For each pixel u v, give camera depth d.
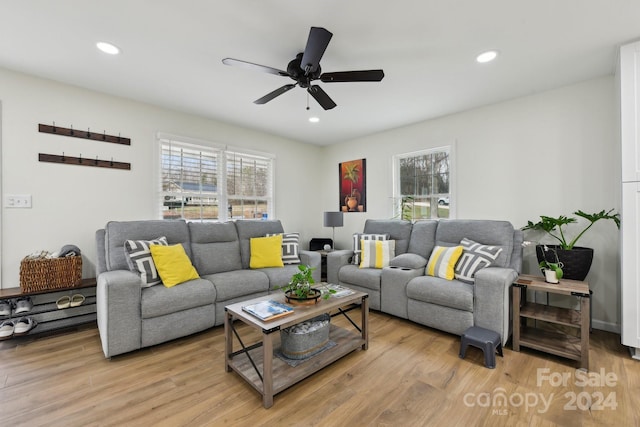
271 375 1.68
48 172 2.75
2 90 2.56
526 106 3.11
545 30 2.01
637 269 2.12
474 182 3.49
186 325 2.53
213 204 3.93
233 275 3.00
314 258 3.65
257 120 3.93
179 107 3.45
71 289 2.59
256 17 1.87
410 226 3.70
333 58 2.36
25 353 2.29
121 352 2.20
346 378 1.97
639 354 2.16
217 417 1.59
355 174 4.84
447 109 3.51
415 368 2.09
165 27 1.98
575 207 2.84
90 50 2.27
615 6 1.77
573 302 2.86
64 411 1.62
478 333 2.24
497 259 2.79
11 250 2.59
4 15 1.84
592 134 2.75
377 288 3.21
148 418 1.58
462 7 1.78
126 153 3.19
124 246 2.60
